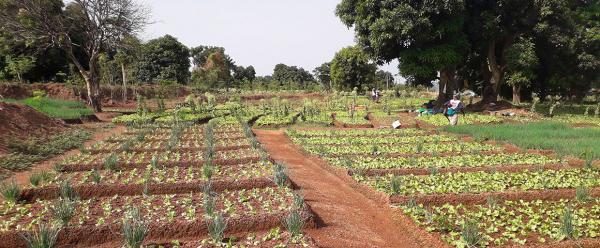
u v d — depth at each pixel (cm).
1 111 1662
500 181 1039
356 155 1419
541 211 816
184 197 870
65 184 841
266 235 671
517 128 1950
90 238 664
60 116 2241
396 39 2734
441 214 810
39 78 4334
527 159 1336
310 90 6419
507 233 694
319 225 774
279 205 800
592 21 3112
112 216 738
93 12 2977
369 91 6531
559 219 781
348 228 782
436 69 2831
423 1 2581
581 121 2467
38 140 1620
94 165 1165
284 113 2984
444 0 2520
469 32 2917
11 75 4003
